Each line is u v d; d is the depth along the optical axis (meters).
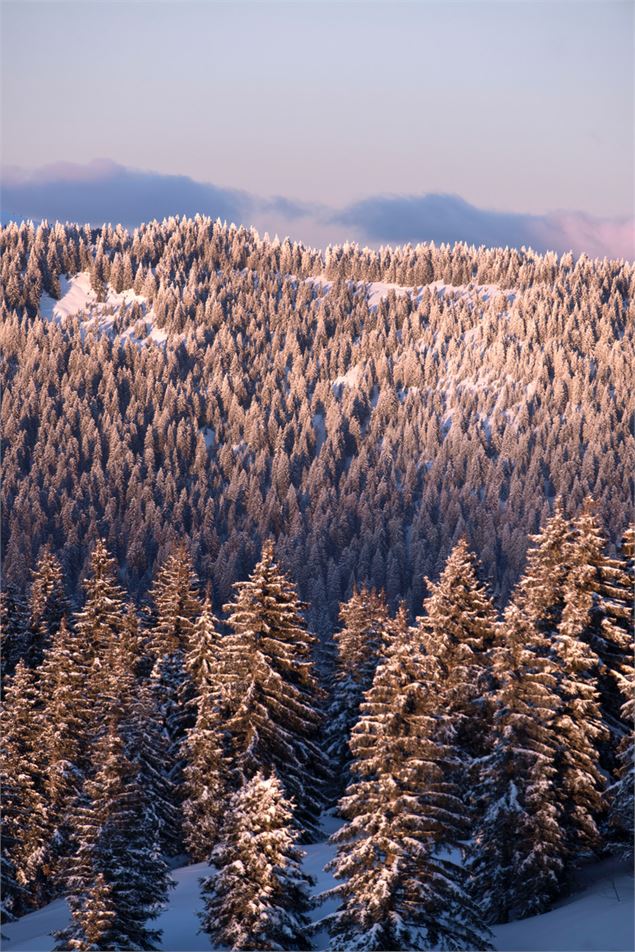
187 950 71.44
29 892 96.81
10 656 131.00
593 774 69.19
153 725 91.25
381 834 56.44
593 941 58.78
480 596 85.38
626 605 74.38
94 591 124.88
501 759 68.75
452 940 57.56
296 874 63.44
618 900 64.62
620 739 72.62
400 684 59.22
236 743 87.44
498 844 68.12
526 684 69.50
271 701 86.38
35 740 103.00
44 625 131.88
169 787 91.81
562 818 68.69
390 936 54.69
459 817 57.81
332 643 124.25
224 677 87.81
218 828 88.62
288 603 89.81
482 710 77.19
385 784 57.06
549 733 68.88
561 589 75.12
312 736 92.69
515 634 69.81
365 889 56.16
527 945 61.69
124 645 116.50
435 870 57.56
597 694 70.44
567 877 69.50
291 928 61.66
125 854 70.38
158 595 136.00
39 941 81.50
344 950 55.19
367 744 59.34
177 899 84.50
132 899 68.50
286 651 87.94
